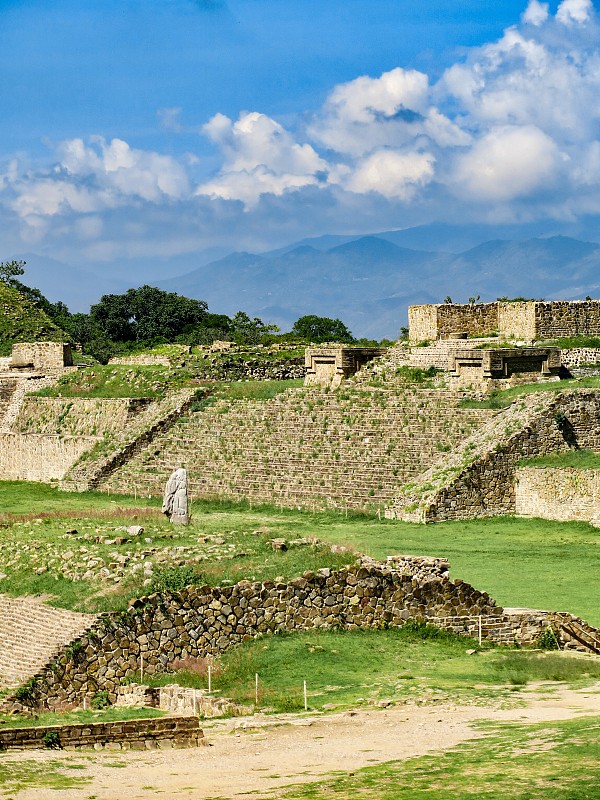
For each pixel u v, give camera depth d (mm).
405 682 45688
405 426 90562
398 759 35000
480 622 53156
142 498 96312
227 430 100125
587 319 101000
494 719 39406
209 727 41438
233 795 32250
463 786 31703
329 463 90812
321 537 69188
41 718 43344
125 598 51625
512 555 68375
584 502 77625
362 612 53281
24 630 52094
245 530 65750
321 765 35062
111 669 49938
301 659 49188
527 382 92125
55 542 62375
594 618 53344
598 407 85312
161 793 32688
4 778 34125
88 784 33781
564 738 35531
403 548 70375
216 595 51812
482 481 81375
